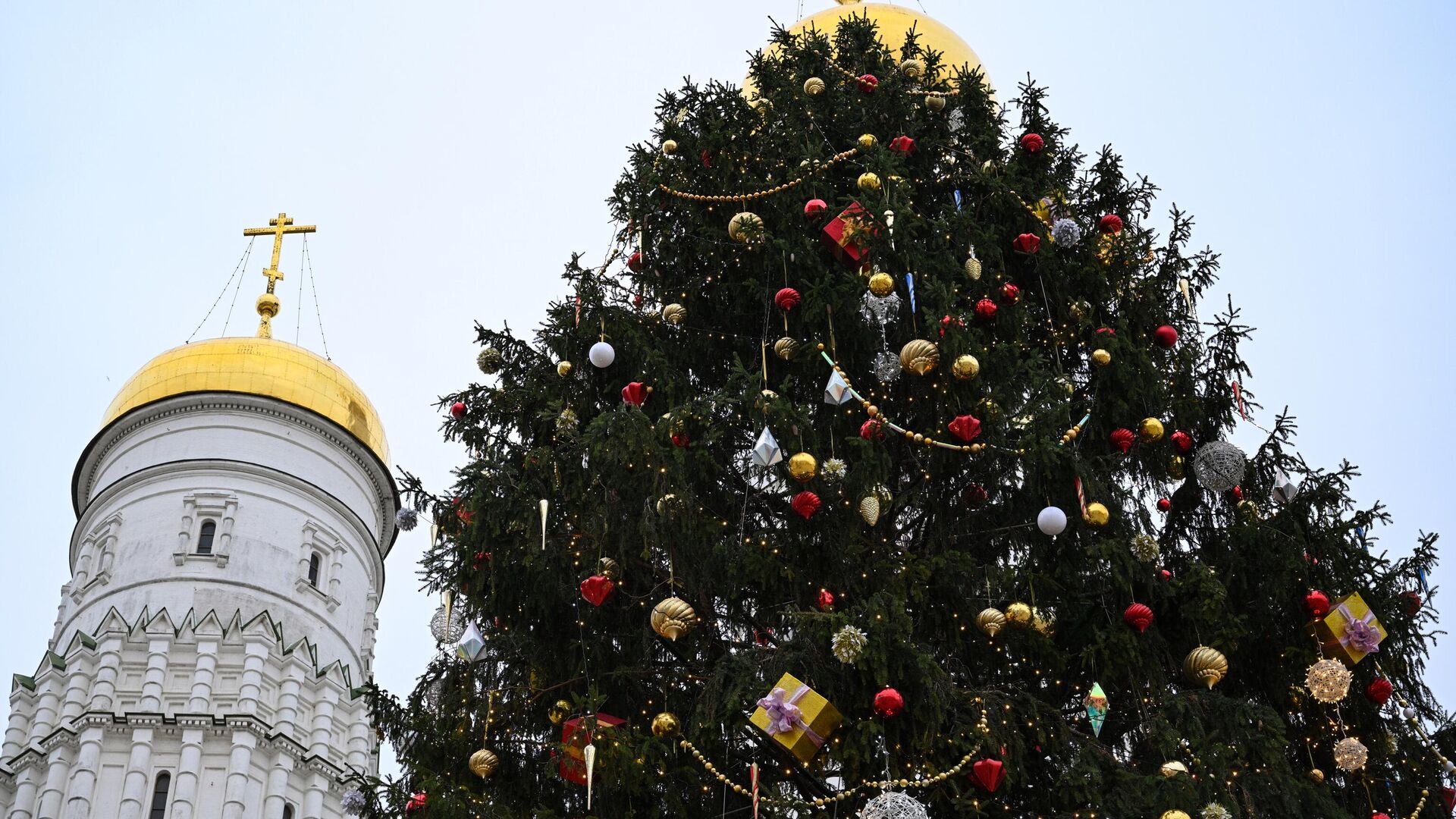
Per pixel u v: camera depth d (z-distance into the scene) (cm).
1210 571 1459
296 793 4319
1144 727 1415
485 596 1547
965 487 1590
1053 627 1495
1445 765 1462
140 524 4741
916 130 1859
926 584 1478
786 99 1891
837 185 1827
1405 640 1491
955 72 2073
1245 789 1318
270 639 4509
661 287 1791
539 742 1530
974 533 1584
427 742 1533
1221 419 1667
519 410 1667
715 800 1455
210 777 4191
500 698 1544
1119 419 1612
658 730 1370
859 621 1352
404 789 1453
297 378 5138
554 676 1553
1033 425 1507
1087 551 1466
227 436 4950
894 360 1511
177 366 5062
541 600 1529
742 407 1519
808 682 1366
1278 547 1499
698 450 1510
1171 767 1293
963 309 1636
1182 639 1486
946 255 1630
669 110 1877
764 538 1505
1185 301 1734
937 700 1312
